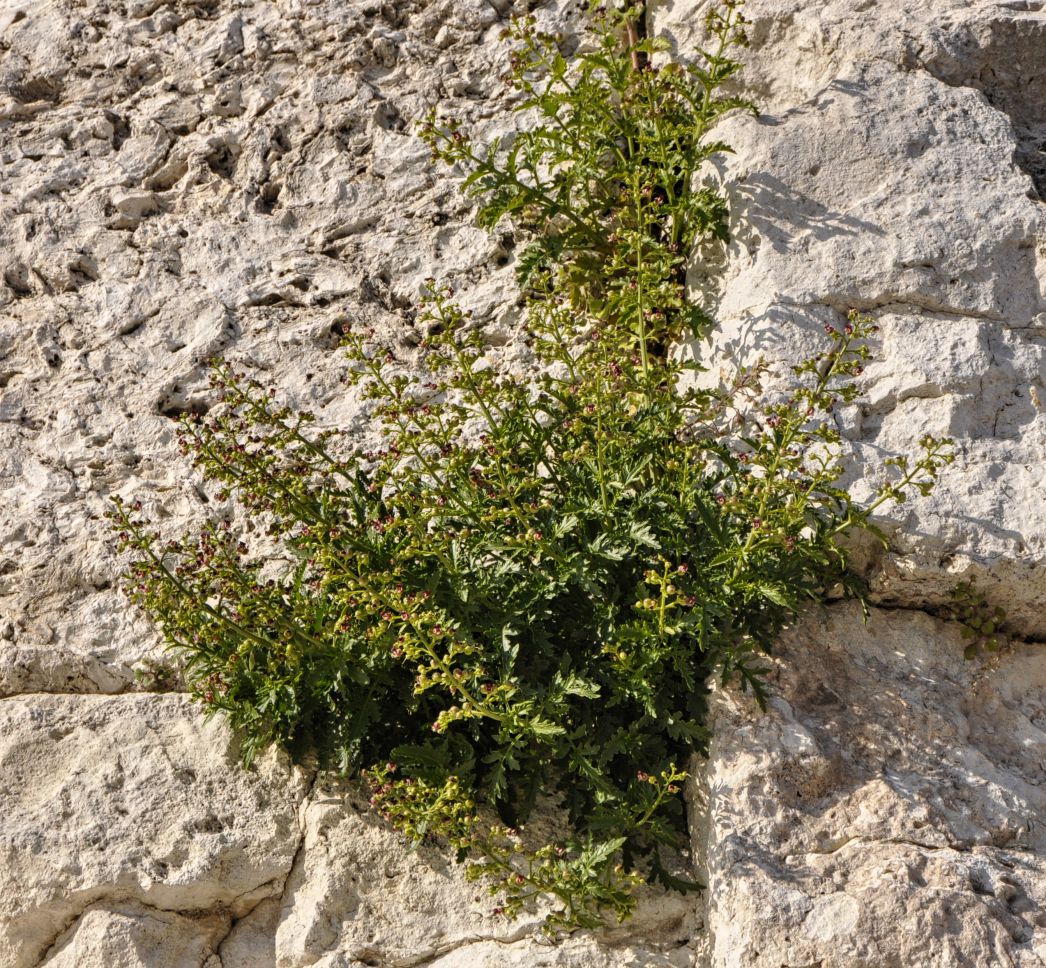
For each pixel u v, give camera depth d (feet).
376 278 17.61
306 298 17.43
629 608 13.82
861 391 14.84
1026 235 15.60
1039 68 17.38
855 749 13.42
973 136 16.33
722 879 12.58
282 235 18.04
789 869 12.54
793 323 15.16
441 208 17.97
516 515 13.39
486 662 13.38
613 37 17.83
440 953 12.92
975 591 14.16
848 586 14.35
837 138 16.21
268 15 19.83
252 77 19.33
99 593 15.48
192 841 13.60
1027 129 17.30
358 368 16.72
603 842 13.07
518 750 13.24
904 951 11.92
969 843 12.85
